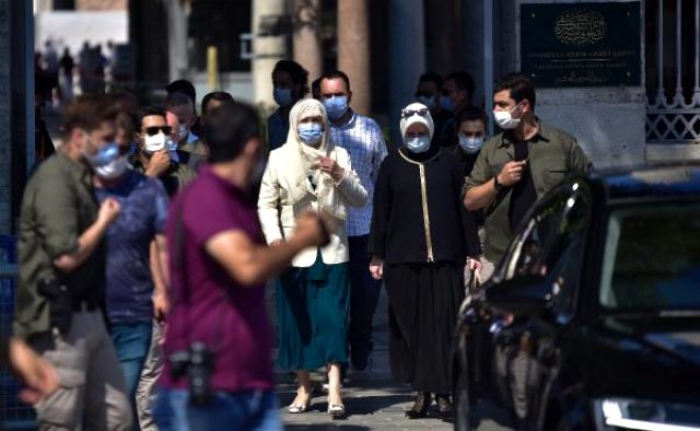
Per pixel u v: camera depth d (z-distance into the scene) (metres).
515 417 16.97
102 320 18.50
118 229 19.69
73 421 18.30
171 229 15.07
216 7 89.69
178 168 22.61
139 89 85.44
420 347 25.36
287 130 30.64
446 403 25.81
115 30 94.44
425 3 61.72
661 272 16.66
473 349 19.19
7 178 31.38
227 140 14.91
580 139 33.84
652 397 14.51
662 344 15.18
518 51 33.69
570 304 16.66
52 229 17.92
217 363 14.86
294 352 25.97
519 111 24.00
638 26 33.69
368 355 29.08
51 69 90.94
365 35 52.00
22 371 14.91
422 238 25.22
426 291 25.38
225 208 14.79
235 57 89.69
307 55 54.50
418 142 25.34
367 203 28.09
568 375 15.30
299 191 25.66
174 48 89.94
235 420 14.93
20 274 18.17
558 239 18.23
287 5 60.59
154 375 22.17
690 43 34.66
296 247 14.59
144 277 20.00
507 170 23.67
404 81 51.62
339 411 25.80
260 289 15.20
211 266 14.86
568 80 33.75
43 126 35.41
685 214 17.31
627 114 33.88
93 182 19.05
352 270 27.92
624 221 17.30
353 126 28.41
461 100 33.16
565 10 33.62
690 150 34.28
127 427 18.78
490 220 24.42
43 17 94.25
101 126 18.42
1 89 31.28
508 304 17.25
